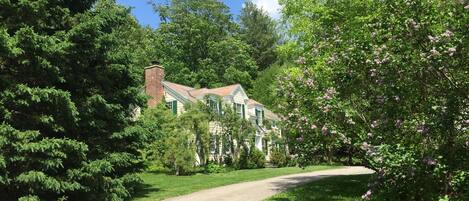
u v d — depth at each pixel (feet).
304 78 41.86
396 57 25.67
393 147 26.53
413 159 25.40
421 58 24.43
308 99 39.50
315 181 64.34
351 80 31.68
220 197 54.39
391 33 26.76
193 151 85.61
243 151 104.68
